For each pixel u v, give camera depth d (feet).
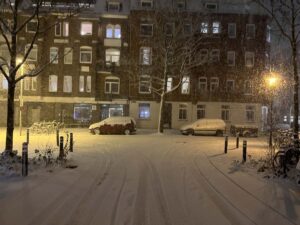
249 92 164.55
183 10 152.25
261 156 61.93
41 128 114.62
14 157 45.91
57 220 24.27
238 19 165.48
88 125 156.97
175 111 162.40
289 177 40.60
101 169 45.80
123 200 30.14
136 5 163.63
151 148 74.95
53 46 154.30
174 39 129.29
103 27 161.79
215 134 134.72
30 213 25.63
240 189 35.17
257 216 26.30
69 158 54.24
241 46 165.27
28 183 35.37
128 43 162.50
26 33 148.46
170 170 46.34
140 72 150.10
